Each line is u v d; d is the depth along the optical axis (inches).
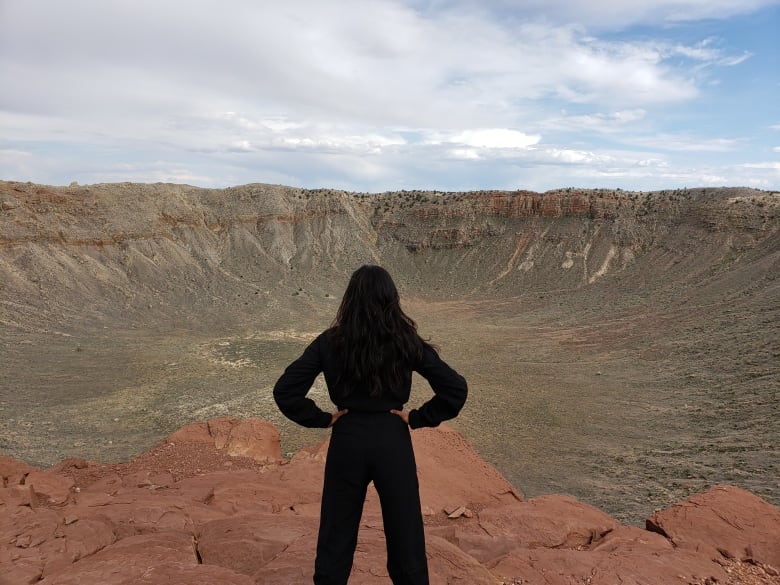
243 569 195.3
